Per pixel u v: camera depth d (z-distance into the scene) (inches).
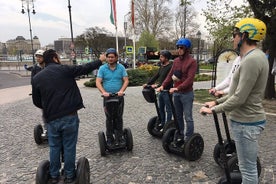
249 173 97.6
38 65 195.8
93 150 189.9
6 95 515.8
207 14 449.1
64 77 119.4
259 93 91.4
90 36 1798.7
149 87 193.8
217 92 125.3
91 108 346.9
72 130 118.9
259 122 93.4
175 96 175.9
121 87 176.4
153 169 156.2
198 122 258.2
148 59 1406.3
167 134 174.1
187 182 139.8
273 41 354.0
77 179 120.5
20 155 185.2
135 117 289.1
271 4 335.6
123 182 141.8
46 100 116.8
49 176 123.5
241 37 91.0
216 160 153.1
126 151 185.6
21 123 276.7
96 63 128.0
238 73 92.0
